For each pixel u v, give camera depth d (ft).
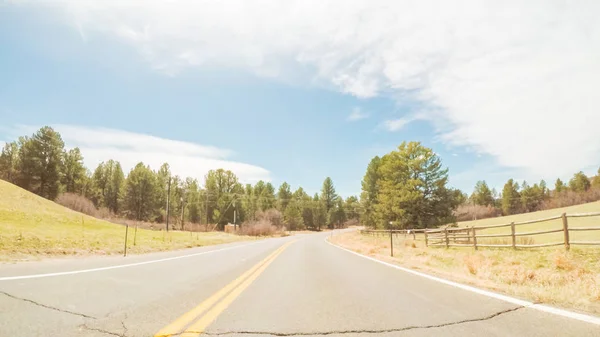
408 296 19.38
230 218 298.35
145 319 13.19
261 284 23.88
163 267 31.14
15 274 21.97
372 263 41.91
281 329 12.48
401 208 155.02
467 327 12.76
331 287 22.75
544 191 394.52
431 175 156.25
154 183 282.56
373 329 12.55
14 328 11.22
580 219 155.74
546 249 43.27
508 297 18.58
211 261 39.63
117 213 290.56
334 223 459.73
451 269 36.91
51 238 52.90
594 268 29.55
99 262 32.86
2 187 116.98
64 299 15.65
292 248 79.51
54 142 222.69
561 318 13.91
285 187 424.87
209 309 15.37
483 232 161.48
